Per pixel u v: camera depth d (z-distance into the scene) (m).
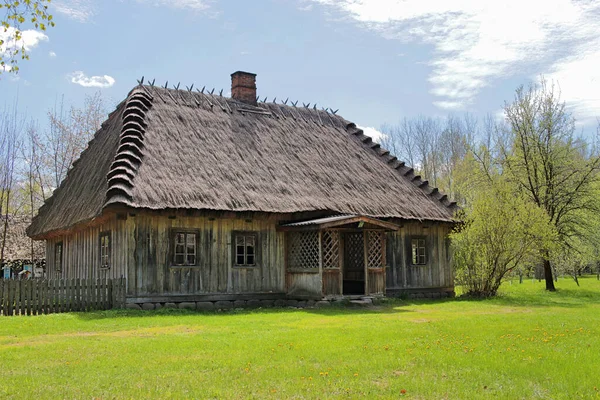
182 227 19.23
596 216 30.12
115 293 17.80
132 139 19.91
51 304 16.70
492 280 24.73
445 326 13.59
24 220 39.47
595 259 33.16
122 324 14.31
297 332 12.51
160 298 18.56
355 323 14.52
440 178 60.94
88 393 7.02
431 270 25.08
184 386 7.38
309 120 27.84
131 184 17.95
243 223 20.42
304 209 20.62
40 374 8.09
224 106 25.31
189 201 18.41
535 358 9.21
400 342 10.84
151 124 21.56
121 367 8.52
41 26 11.81
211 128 23.28
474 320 15.16
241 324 14.32
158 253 18.69
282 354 9.51
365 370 8.29
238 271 20.14
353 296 20.25
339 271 20.02
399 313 17.55
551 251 26.91
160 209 17.70
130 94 24.23
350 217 19.55
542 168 30.86
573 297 25.02
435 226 25.39
